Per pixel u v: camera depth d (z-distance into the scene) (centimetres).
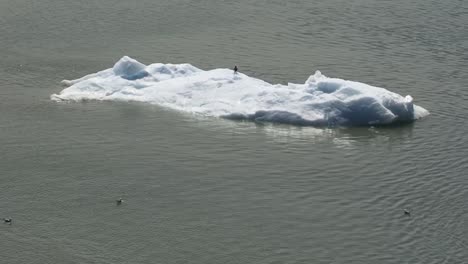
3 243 5025
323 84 7438
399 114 7244
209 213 5438
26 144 6506
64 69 8556
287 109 7169
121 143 6556
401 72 8781
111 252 4953
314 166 6228
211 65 8812
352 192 5797
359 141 6788
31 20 10362
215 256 4925
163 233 5178
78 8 11012
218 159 6294
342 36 10150
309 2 11838
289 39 9944
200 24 10469
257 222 5331
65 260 4853
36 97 7644
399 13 11425
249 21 10669
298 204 5591
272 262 4872
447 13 11531
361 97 7181
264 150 6512
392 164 6312
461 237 5200
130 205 5531
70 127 6881
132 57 9050
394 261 4900
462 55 9512
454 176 6112
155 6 11269
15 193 5684
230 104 7338
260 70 8650
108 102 7519
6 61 8762
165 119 7119
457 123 7262
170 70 8062
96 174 5984
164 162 6209
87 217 5366
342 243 5097
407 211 5500
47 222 5297
